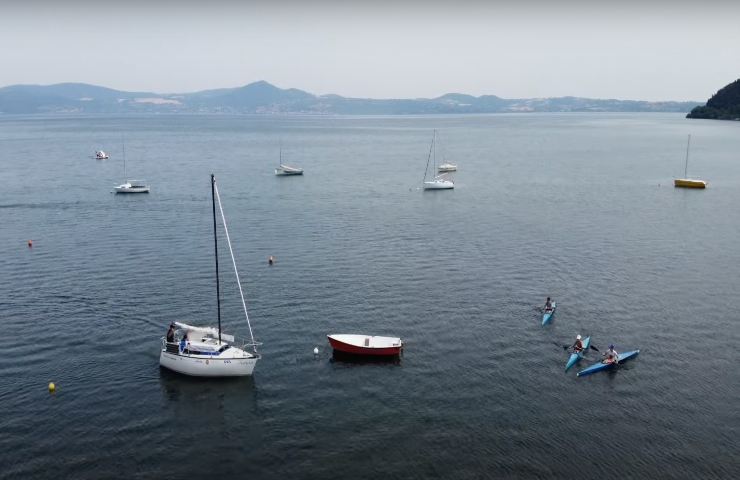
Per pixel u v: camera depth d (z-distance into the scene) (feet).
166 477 131.95
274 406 158.92
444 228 350.64
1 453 137.90
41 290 235.61
